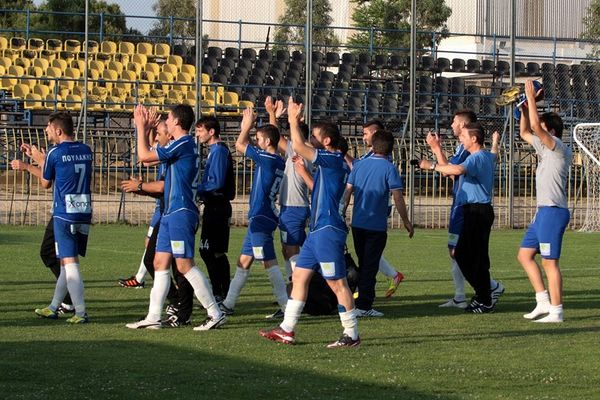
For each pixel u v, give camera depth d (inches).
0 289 540.7
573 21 1930.4
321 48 1676.9
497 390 314.5
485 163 493.4
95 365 339.0
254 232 461.1
